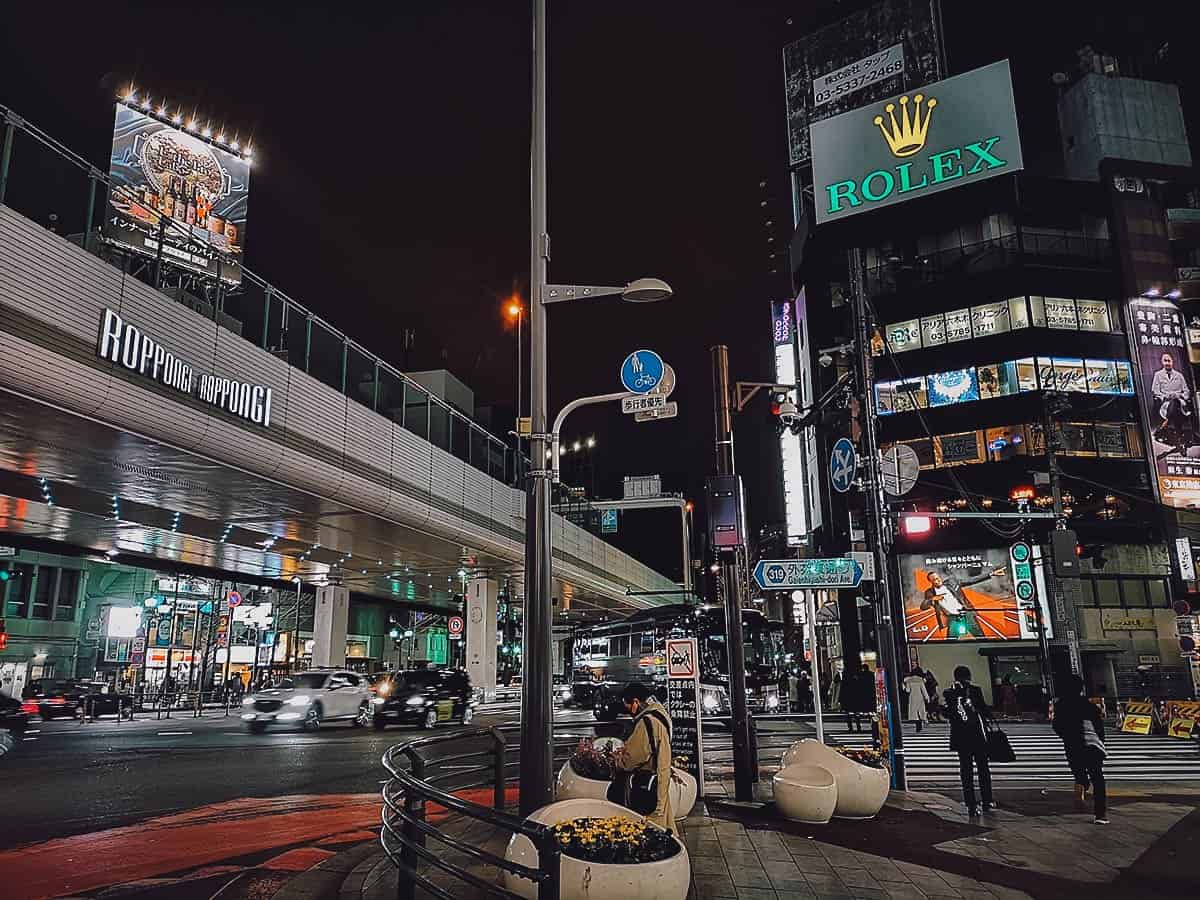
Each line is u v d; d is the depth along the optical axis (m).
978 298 36.00
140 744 21.27
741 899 6.79
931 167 38.75
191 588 52.84
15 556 34.22
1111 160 37.56
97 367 16.22
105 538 32.22
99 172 18.03
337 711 28.11
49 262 15.17
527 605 8.54
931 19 45.88
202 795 12.75
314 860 8.42
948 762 16.36
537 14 10.38
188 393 18.52
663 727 7.53
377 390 27.66
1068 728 11.20
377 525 29.42
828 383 39.03
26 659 45.84
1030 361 34.44
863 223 39.69
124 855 8.60
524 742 8.16
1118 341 35.22
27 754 18.27
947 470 34.69
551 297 9.48
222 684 49.91
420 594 55.50
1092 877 7.58
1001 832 9.58
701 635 25.98
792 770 10.39
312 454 23.08
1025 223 37.06
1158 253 36.06
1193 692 27.75
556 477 9.05
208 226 29.22
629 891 5.42
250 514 27.30
